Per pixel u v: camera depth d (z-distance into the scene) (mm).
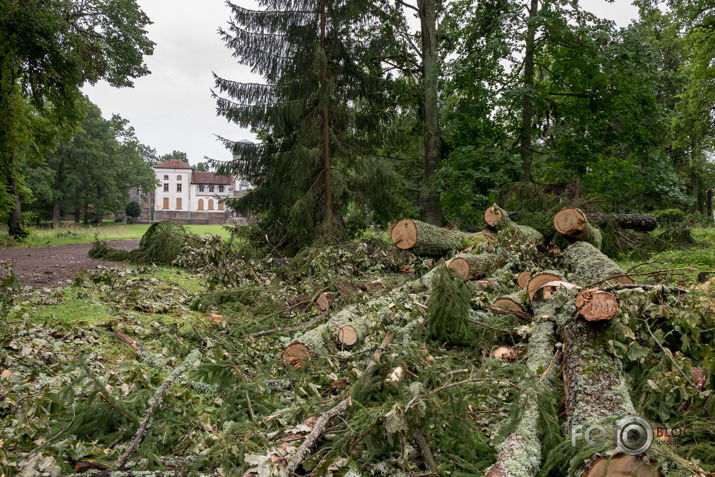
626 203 23422
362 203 12055
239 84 11156
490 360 3057
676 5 17250
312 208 11039
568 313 2934
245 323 5008
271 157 12125
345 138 12008
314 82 11609
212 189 82500
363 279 7664
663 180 13000
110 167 44469
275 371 3584
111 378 2930
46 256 11305
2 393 2699
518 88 12297
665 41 21438
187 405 2842
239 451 2143
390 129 12844
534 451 2139
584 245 6078
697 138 20234
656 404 2621
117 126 48594
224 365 3250
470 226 15781
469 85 13164
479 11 13906
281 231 11789
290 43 11430
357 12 11875
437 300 3934
